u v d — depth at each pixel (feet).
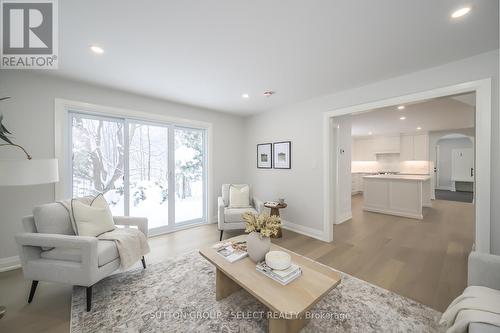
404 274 7.12
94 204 7.23
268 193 13.44
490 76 6.26
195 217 13.07
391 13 4.75
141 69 7.63
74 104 8.64
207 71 7.79
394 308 5.43
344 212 14.12
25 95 7.70
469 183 26.99
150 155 11.18
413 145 22.80
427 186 17.49
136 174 10.71
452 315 3.73
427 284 6.50
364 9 4.63
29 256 5.65
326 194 10.34
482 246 6.32
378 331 4.73
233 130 14.55
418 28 5.28
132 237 6.90
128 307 5.51
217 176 13.73
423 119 16.42
